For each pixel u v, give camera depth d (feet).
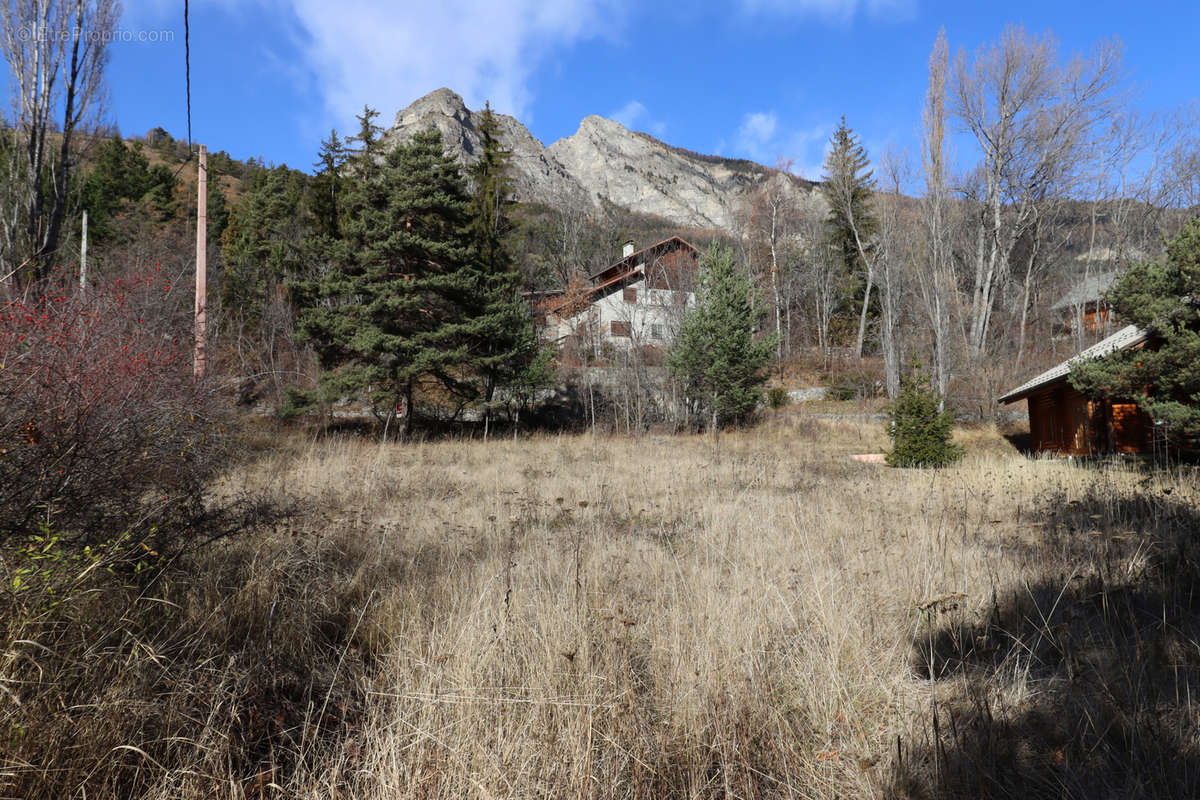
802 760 9.16
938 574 16.53
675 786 8.71
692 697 10.33
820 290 151.64
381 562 17.87
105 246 93.50
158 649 9.70
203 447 16.49
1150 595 14.98
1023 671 11.33
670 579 16.70
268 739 8.96
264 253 120.57
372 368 74.43
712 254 99.86
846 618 13.02
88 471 11.35
